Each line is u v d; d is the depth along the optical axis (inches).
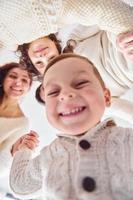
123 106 17.0
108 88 17.2
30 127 18.0
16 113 19.1
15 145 18.1
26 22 16.5
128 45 16.3
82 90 16.1
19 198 16.6
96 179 14.0
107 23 16.6
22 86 18.0
